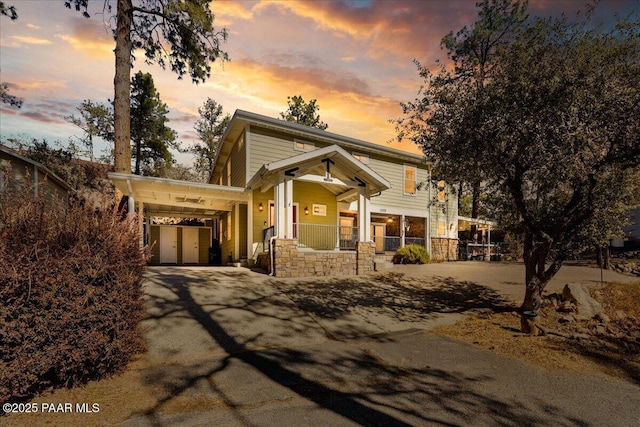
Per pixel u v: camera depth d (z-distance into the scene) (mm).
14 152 11234
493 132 5914
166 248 18844
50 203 3939
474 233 22031
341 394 3652
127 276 3992
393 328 6449
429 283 10742
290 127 13953
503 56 6020
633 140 5332
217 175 21484
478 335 6066
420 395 3648
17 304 2982
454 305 8375
